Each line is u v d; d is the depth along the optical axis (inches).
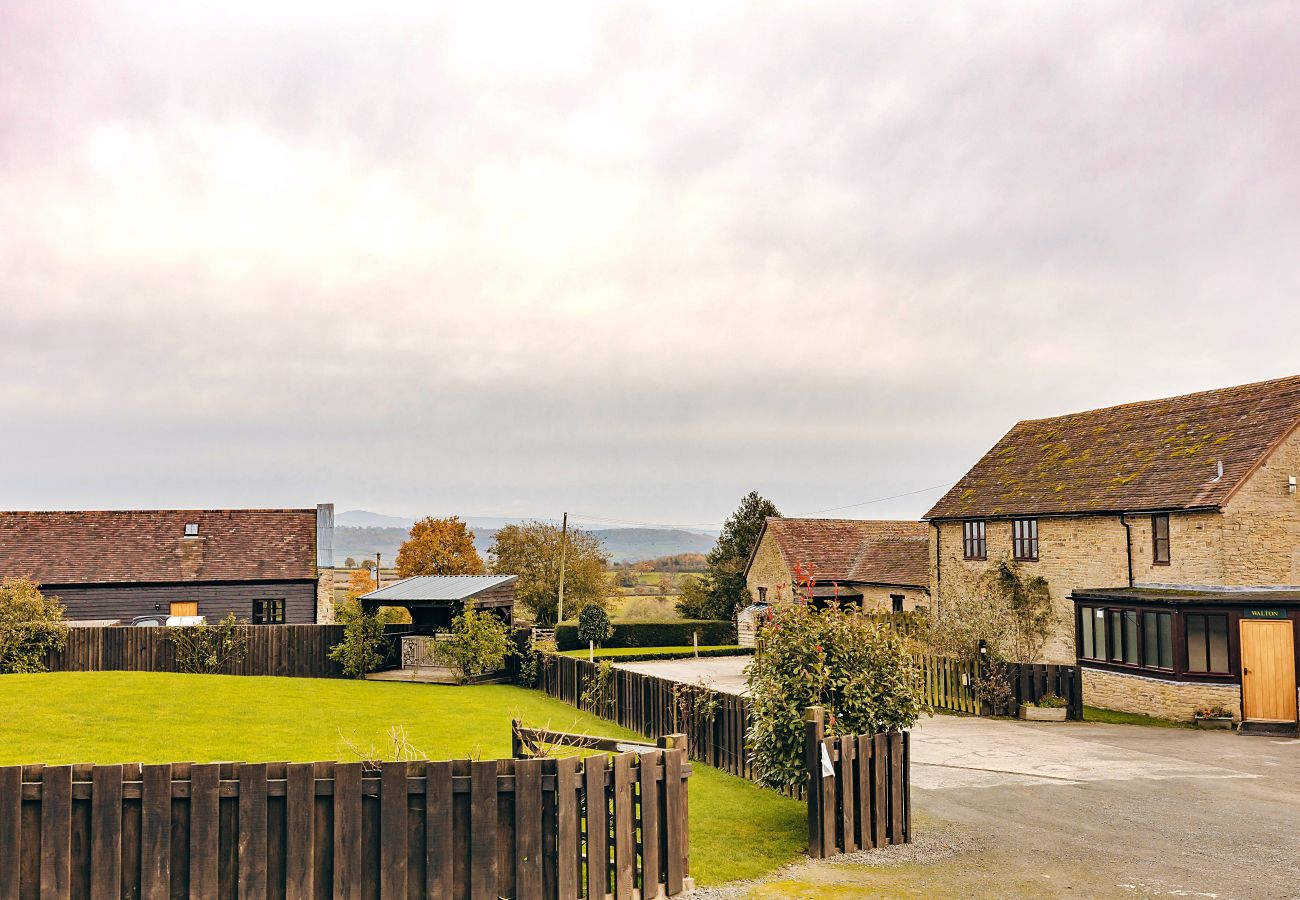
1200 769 642.2
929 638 1045.8
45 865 292.5
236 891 300.2
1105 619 1053.2
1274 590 950.4
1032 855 406.3
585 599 2364.7
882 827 420.8
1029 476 1364.4
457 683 1175.6
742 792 543.2
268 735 647.1
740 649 1919.3
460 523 2652.6
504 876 313.0
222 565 1588.3
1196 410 1217.4
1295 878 373.1
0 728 632.4
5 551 1520.7
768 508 2305.6
